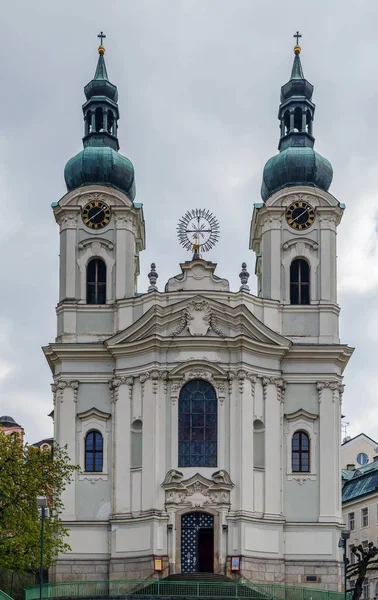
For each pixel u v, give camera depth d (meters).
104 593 74.75
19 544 70.69
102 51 98.38
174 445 84.94
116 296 90.69
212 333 86.56
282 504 86.69
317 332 90.12
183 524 84.00
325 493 87.19
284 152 93.44
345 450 141.75
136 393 86.94
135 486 85.62
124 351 87.50
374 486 118.88
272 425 87.00
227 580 80.25
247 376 86.06
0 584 81.81
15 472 72.62
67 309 90.56
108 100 96.12
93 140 95.38
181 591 73.44
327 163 93.75
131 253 91.88
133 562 84.00
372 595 114.88
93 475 87.31
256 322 87.12
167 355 86.38
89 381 88.88
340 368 90.12
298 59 97.69
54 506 76.88
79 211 92.00
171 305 86.88
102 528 86.38
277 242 91.62
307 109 95.81
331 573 85.62
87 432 88.25
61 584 72.94
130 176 93.94
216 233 92.69
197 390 86.12
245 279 89.44
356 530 120.75
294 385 89.06
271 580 84.38
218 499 83.50
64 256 91.62
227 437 85.06
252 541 83.75
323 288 90.81
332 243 91.81
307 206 92.19
